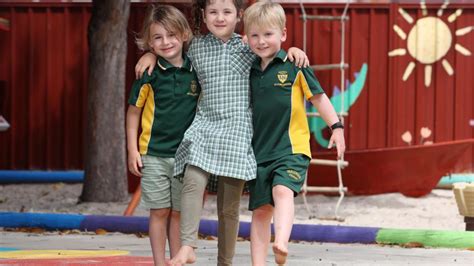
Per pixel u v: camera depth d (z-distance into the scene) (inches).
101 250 783.1
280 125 534.9
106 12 1208.8
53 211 1130.0
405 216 1108.5
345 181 1232.2
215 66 541.6
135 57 1430.9
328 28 1417.3
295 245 847.1
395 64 1422.2
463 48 1428.4
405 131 1428.4
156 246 557.0
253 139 539.2
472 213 879.1
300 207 1187.9
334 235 868.0
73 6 1465.3
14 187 1396.4
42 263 665.0
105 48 1208.8
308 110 1393.9
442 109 1428.4
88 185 1213.7
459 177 1363.2
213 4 541.6
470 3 1423.5
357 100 1425.9
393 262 728.3
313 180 1230.9
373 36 1422.2
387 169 1222.9
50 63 1467.8
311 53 1417.3
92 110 1211.9
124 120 1343.5
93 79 1214.3
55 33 1467.8
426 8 1423.5
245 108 539.5
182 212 530.9
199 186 530.0
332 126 544.7
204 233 899.4
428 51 1427.2
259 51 531.2
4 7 1464.1
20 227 949.2
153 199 552.4
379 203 1231.5
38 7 1465.3
